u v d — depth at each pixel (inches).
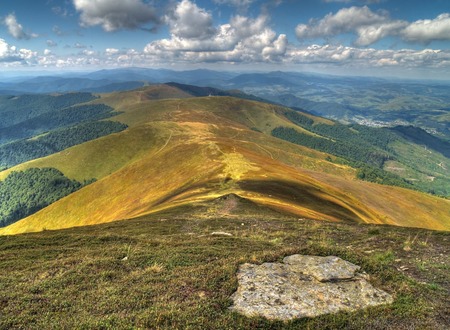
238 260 676.7
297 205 2434.8
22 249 990.4
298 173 4785.9
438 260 775.1
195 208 1958.7
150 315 458.9
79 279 639.1
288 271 628.7
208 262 741.9
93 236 1133.1
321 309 502.9
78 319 462.0
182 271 647.8
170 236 1159.0
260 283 571.8
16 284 626.8
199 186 3157.0
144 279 615.8
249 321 456.8
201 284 571.2
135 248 899.4
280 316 477.1
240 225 1405.0
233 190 2689.5
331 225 1366.9
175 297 529.0
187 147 5821.9
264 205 2071.9
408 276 681.6
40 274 689.0
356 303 528.7
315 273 612.1
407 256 819.4
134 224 1524.4
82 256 824.9
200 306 488.4
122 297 534.6
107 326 433.4
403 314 496.4
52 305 519.2
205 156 5142.7
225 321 452.8
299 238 1091.3
